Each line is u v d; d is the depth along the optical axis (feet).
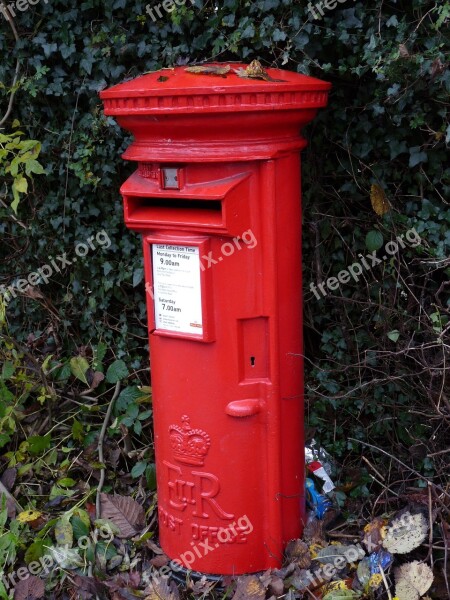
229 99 6.71
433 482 9.28
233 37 9.32
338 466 10.13
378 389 9.96
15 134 10.69
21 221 12.12
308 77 7.64
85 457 10.73
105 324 11.80
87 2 10.26
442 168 9.08
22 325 12.75
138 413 10.91
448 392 9.14
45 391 11.13
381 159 9.39
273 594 8.03
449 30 8.30
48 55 10.65
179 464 8.13
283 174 7.35
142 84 7.12
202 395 7.77
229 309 7.48
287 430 8.14
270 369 7.72
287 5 9.00
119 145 10.85
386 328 9.59
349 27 8.80
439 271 9.45
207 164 7.09
